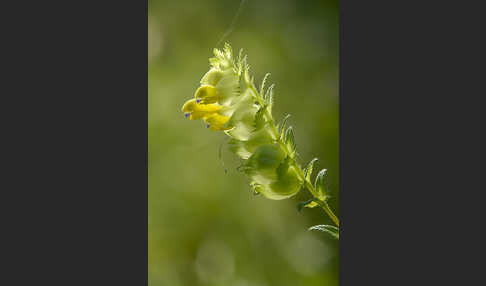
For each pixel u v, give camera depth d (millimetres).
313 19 678
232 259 633
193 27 690
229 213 641
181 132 666
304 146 619
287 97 646
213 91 425
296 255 614
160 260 639
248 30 678
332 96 646
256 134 428
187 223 647
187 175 656
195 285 633
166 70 688
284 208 618
